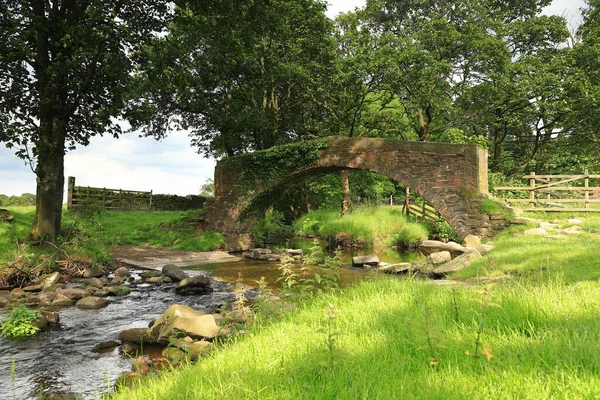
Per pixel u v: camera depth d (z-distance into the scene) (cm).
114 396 362
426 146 1739
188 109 2473
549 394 241
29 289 1035
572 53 2550
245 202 2148
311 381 291
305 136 2872
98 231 1811
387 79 2389
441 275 1120
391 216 2202
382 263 1469
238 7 1543
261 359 355
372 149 1842
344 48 2781
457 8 2594
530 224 1553
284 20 2294
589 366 269
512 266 905
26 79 1315
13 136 1226
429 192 1730
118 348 623
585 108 2444
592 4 2861
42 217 1330
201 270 1427
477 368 290
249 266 1527
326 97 2684
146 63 1495
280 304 578
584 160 2834
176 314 631
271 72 2438
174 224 2319
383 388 266
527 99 2428
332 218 2641
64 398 440
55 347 631
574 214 1736
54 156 1355
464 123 2645
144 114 1482
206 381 321
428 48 2545
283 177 2061
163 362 546
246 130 2505
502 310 400
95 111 1367
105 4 1333
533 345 309
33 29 1259
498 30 2611
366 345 361
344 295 601
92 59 1298
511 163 3027
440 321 390
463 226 1664
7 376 515
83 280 1177
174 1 1460
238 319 606
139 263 1548
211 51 2259
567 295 454
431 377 278
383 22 2894
